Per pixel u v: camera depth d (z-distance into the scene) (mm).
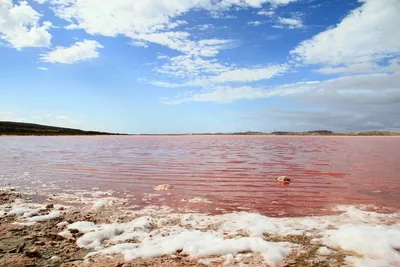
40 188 9344
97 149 24562
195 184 9953
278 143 35969
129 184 9977
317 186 9586
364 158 17188
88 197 8258
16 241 5027
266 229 5637
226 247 4719
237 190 9102
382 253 4492
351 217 6477
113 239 5172
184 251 4629
